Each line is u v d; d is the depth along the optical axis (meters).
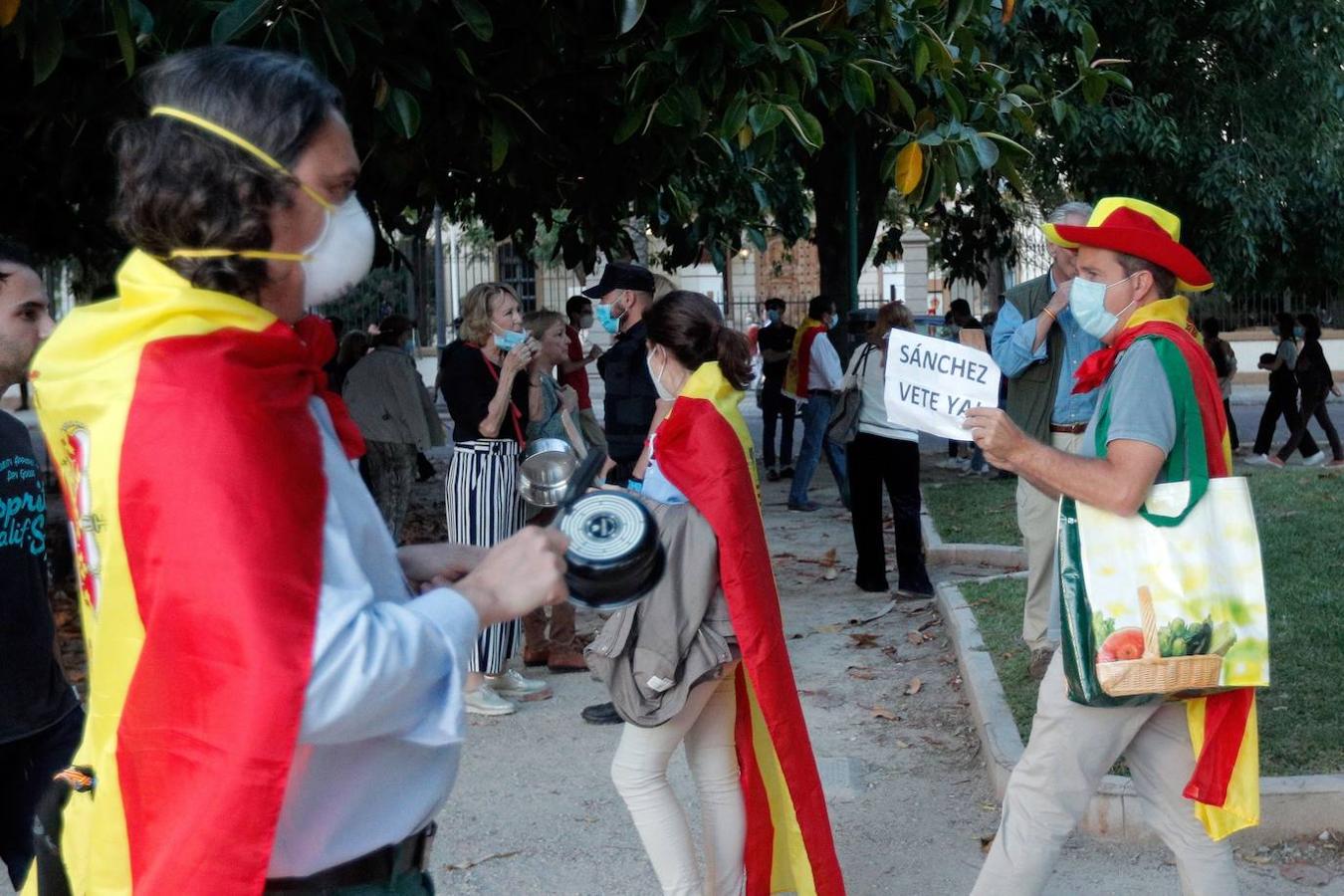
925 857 4.52
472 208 12.72
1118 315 3.29
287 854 1.69
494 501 6.23
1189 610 3.04
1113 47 15.37
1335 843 4.25
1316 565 7.75
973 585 7.99
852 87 6.69
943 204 17.20
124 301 1.69
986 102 7.65
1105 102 15.62
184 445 1.54
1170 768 3.29
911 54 6.88
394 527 9.89
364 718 1.57
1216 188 15.55
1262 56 15.98
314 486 1.60
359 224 1.77
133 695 1.55
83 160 8.66
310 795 1.69
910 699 6.35
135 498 1.55
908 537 8.34
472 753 5.74
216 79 1.66
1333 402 24.31
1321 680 5.54
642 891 4.34
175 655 1.52
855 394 8.37
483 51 6.94
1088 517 3.12
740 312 36.88
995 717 5.39
